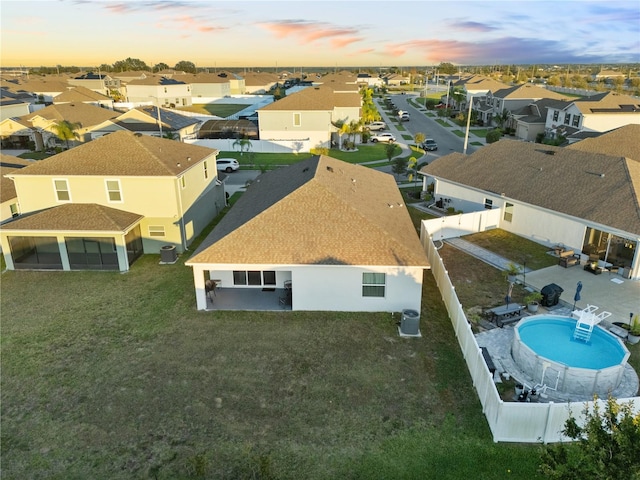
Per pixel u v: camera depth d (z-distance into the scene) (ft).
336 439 43.01
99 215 81.05
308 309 65.46
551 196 86.74
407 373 52.13
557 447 30.94
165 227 86.89
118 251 79.92
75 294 71.97
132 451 42.01
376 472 39.60
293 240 64.54
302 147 191.01
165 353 56.29
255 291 71.67
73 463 40.83
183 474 39.55
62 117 191.21
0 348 57.77
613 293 68.44
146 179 83.41
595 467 27.04
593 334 55.42
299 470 39.81
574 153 94.58
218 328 61.46
